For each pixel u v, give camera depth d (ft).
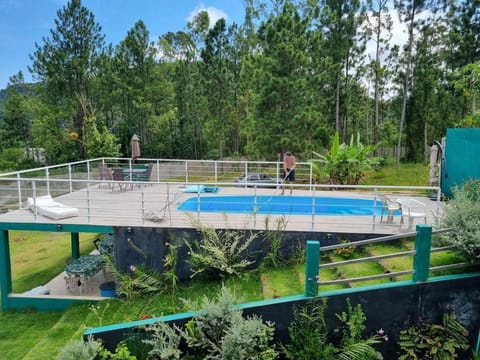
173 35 124.16
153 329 14.30
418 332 15.39
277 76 50.70
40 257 38.06
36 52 79.30
